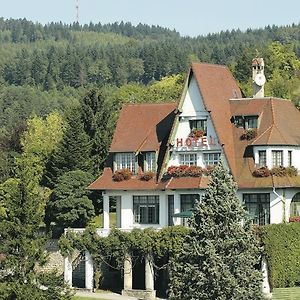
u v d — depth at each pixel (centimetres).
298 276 19525
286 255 19300
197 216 17050
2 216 16225
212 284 16362
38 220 16225
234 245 16650
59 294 16075
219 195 16975
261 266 19062
